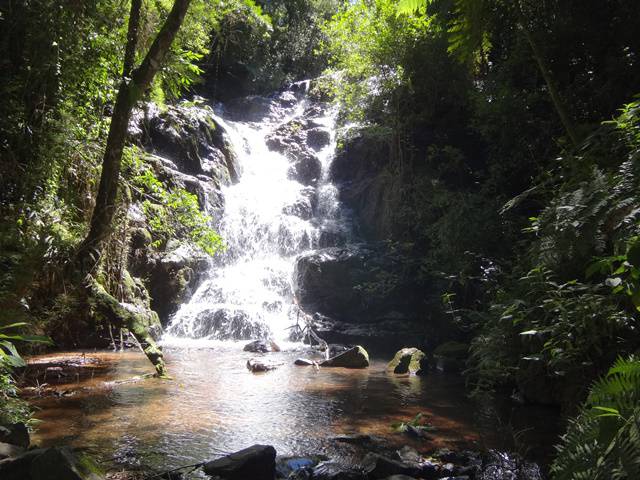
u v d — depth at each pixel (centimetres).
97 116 881
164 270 1089
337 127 1683
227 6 1021
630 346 463
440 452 464
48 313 702
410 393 687
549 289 519
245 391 673
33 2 711
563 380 601
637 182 323
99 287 748
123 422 527
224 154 1505
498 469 429
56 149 742
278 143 1727
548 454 465
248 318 1125
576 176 527
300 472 415
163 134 1326
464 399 660
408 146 1466
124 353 875
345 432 522
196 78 978
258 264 1325
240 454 408
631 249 210
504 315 578
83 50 789
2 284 597
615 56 934
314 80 2075
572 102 964
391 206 1407
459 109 1453
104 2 809
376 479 416
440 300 1159
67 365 759
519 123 1032
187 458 438
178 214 950
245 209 1416
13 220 665
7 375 514
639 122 509
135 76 742
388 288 1234
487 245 984
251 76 2198
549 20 1005
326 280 1270
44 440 466
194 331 1098
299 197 1528
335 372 812
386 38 1347
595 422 206
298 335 1124
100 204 746
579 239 345
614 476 168
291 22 2352
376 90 1458
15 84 695
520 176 1060
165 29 739
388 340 1123
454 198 1095
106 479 383
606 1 968
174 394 642
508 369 636
